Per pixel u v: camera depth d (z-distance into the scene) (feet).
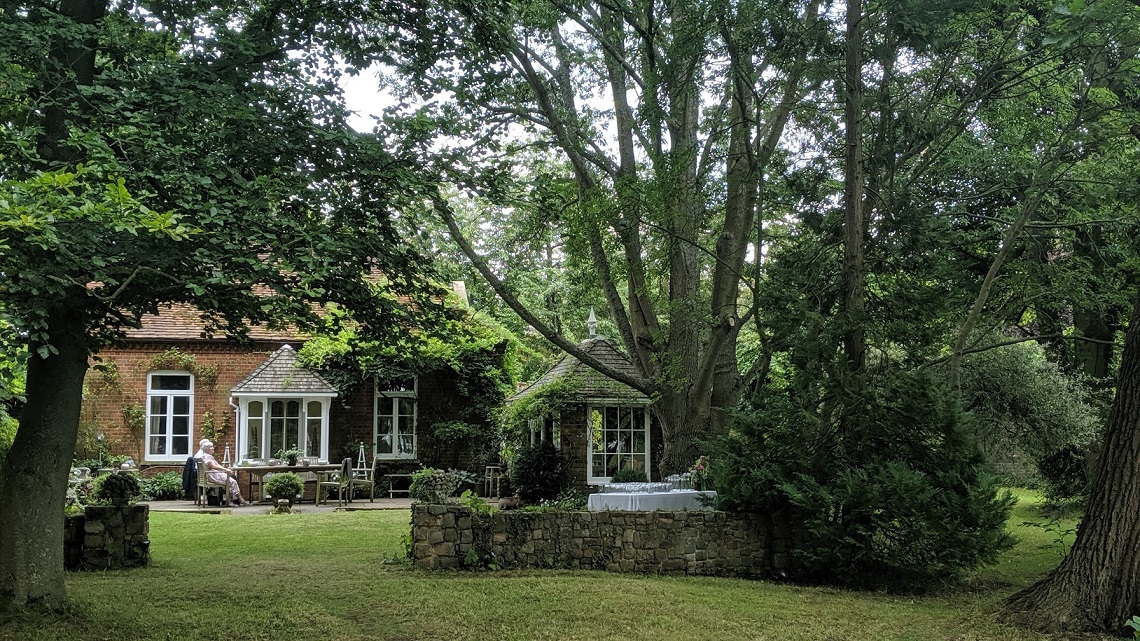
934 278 38.42
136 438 64.03
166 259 21.16
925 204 40.57
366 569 32.50
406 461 67.67
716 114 45.21
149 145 21.07
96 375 63.77
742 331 88.74
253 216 21.97
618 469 60.54
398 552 36.32
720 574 33.88
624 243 45.78
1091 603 23.25
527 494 59.06
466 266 55.67
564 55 53.57
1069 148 40.45
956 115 39.63
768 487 33.60
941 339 38.78
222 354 65.98
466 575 31.32
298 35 27.22
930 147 41.86
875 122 39.88
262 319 26.13
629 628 23.76
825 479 33.42
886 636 23.41
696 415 47.19
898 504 30.37
